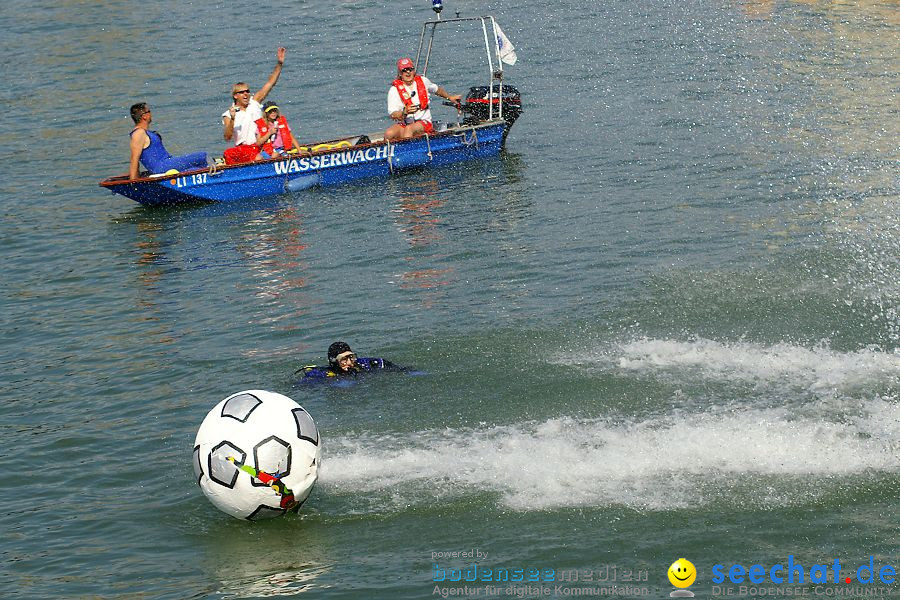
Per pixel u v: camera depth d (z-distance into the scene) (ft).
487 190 172.24
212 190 176.45
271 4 335.06
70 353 113.80
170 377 105.19
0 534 76.07
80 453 89.10
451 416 90.89
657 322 111.96
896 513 71.26
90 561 71.61
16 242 157.38
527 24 296.92
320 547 71.31
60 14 338.54
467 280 129.70
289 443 73.36
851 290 118.73
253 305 126.00
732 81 229.45
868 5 294.05
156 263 145.59
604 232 145.48
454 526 72.84
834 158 173.17
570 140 198.08
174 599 65.82
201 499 79.61
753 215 148.97
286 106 231.09
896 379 94.17
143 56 282.77
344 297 126.52
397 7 322.75
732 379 96.07
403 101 191.72
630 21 293.23
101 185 170.50
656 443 83.61
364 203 171.32
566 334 109.91
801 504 73.00
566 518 72.90
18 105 243.19
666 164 177.27
